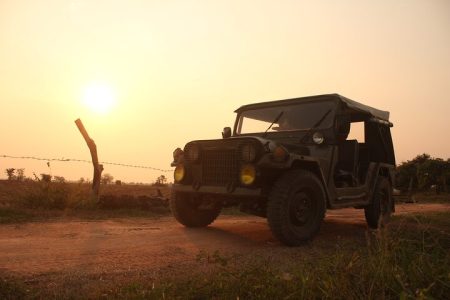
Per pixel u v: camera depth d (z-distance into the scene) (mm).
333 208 5852
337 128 6113
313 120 6402
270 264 3635
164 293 2607
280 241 5027
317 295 2578
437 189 25688
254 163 5137
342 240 5488
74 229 5797
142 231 5855
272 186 5211
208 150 5707
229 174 5445
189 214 6363
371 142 7535
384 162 7910
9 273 3248
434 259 3148
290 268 3355
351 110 6598
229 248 4746
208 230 6207
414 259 3107
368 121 7297
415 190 27156
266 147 5141
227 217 8492
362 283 2623
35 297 2639
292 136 6422
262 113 7039
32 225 6035
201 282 2836
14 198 8148
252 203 5531
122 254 4145
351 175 6660
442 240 4234
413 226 5133
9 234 5160
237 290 2648
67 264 3627
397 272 2723
